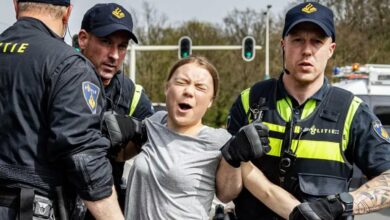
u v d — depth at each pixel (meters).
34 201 2.28
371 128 2.53
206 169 2.38
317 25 2.53
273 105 2.66
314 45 2.57
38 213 2.28
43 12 2.45
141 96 3.41
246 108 2.73
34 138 2.29
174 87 2.42
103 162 2.32
